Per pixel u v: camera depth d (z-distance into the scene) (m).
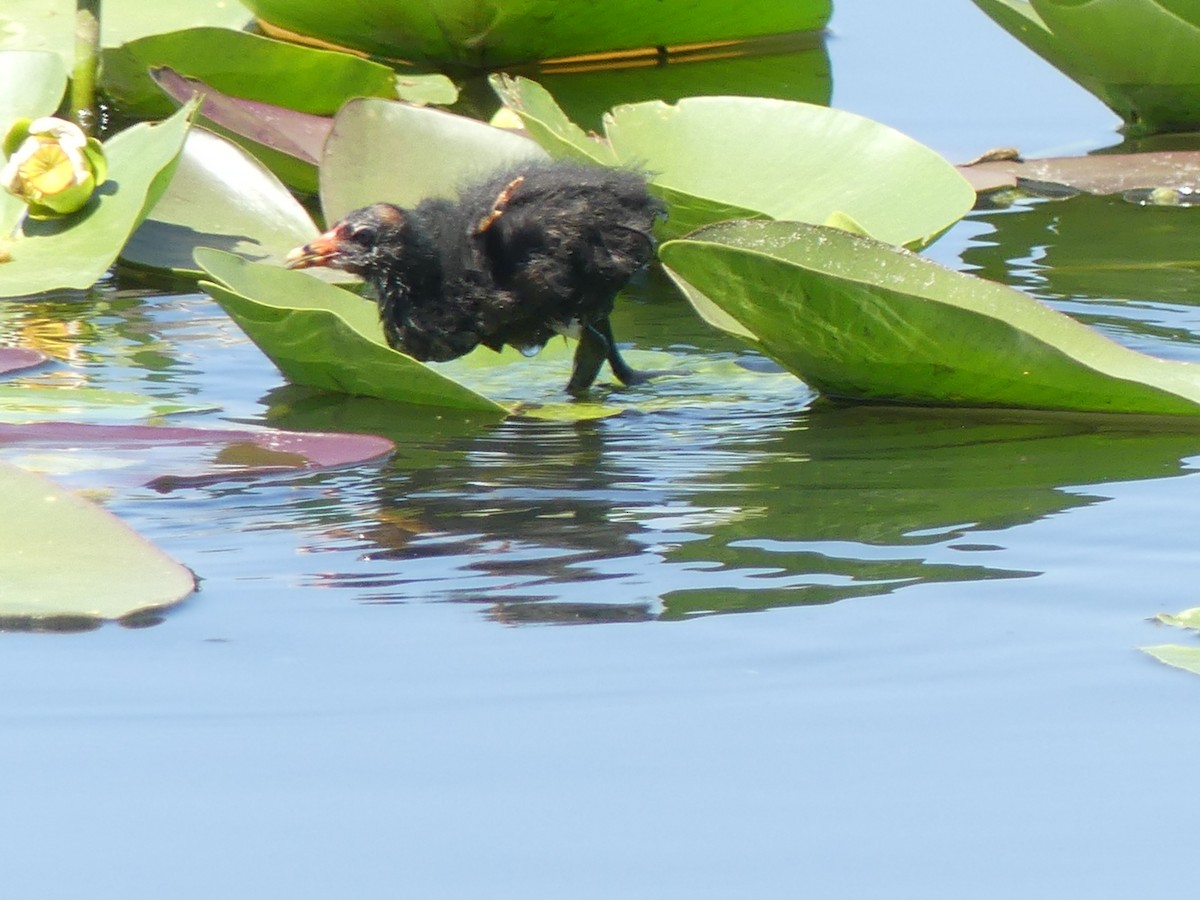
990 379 7.45
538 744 4.66
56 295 9.84
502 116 12.47
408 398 8.04
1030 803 4.38
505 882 4.08
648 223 8.77
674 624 5.39
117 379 8.30
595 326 8.58
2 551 5.64
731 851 4.18
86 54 11.65
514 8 13.46
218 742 4.68
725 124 10.91
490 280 8.63
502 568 5.90
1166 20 12.34
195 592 5.66
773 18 14.45
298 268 8.95
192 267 9.88
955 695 4.92
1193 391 7.28
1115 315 9.19
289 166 11.41
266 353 8.02
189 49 12.18
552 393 8.41
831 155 10.65
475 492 6.74
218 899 4.03
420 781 4.48
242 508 6.53
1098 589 5.63
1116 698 4.89
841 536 6.16
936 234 9.89
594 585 5.73
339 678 5.04
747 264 7.11
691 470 7.03
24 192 9.75
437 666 5.11
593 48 14.35
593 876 4.09
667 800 4.40
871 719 4.79
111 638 5.29
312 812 4.36
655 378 8.67
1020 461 7.05
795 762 4.57
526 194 8.68
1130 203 11.84
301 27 14.03
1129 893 4.01
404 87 13.06
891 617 5.43
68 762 4.59
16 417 7.55
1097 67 12.92
